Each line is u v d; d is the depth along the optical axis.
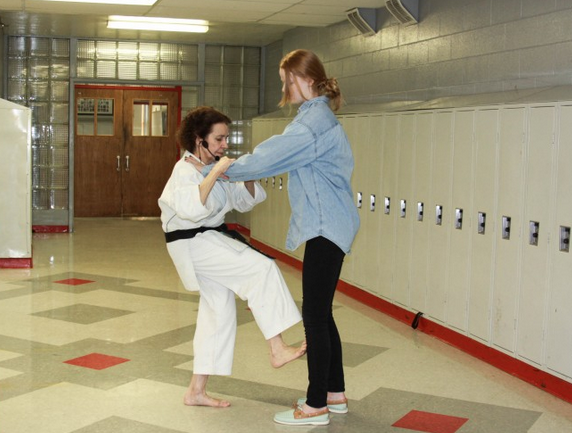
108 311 5.64
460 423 3.43
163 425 3.34
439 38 5.81
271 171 3.12
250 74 11.41
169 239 3.40
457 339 4.79
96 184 11.60
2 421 3.36
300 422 3.35
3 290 6.36
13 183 7.41
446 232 4.84
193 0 6.51
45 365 4.23
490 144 4.35
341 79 7.75
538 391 3.93
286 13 7.15
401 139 5.41
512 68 4.94
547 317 3.87
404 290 5.41
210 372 3.51
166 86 11.41
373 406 3.65
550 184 3.84
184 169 3.31
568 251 3.71
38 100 10.66
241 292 3.38
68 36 10.59
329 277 3.23
